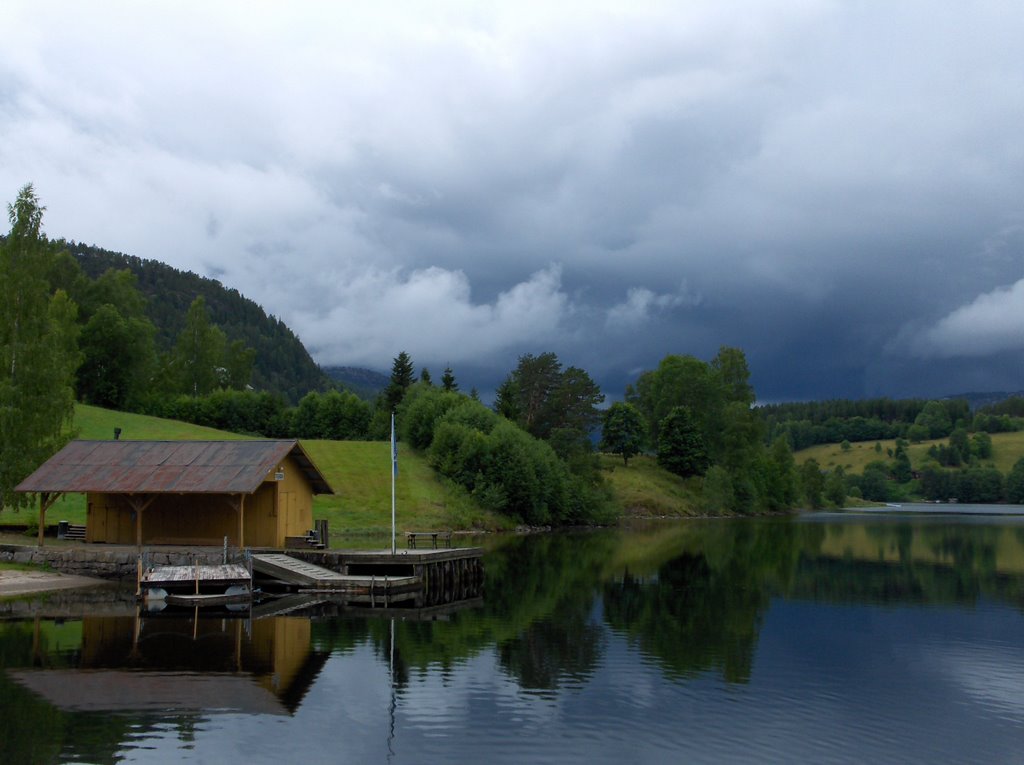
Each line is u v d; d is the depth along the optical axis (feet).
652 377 489.26
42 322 178.19
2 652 85.15
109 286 417.49
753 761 57.82
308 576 131.34
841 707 71.15
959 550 222.48
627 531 301.43
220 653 85.92
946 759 58.95
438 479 299.58
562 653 89.61
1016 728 65.92
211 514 150.10
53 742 59.00
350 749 58.54
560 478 325.62
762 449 479.41
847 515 448.65
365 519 250.98
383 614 113.19
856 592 141.28
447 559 145.59
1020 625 110.42
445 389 406.62
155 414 382.63
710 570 174.60
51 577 135.74
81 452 152.05
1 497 158.71
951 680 80.79
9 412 161.27
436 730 62.95
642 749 59.72
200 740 59.88
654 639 98.32
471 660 85.30
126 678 75.66
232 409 389.39
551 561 192.44
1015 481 654.12
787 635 102.12
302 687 73.61
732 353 478.18
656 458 463.42
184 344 453.17
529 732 62.90
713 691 75.46
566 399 439.63
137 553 137.08
